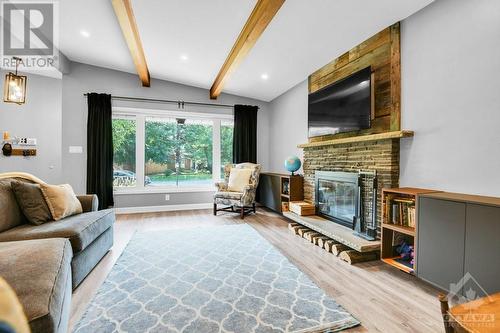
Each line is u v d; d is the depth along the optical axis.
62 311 1.05
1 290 0.52
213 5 2.53
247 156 5.21
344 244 2.49
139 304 1.66
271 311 1.59
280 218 4.27
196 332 1.39
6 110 4.41
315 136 3.51
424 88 2.20
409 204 2.14
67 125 4.29
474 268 1.55
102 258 2.48
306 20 2.58
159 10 2.65
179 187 5.12
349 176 2.85
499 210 1.43
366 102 2.62
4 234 1.76
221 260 2.43
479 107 1.81
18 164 4.48
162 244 2.89
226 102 5.24
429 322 1.48
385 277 2.09
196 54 3.67
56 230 1.83
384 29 2.57
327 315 1.55
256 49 3.31
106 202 4.38
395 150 2.41
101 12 2.89
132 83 4.64
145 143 4.91
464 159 1.90
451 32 1.98
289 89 4.68
